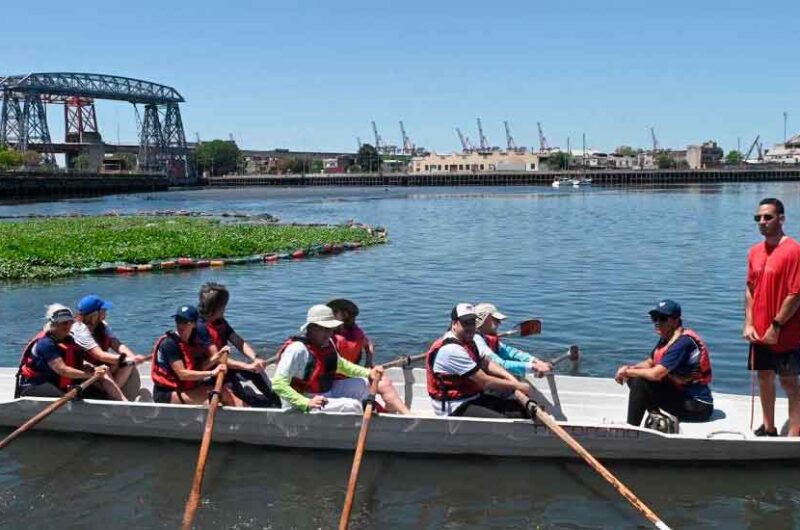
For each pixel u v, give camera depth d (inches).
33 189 3641.7
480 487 295.3
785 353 298.7
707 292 733.9
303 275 876.6
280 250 1090.1
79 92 4751.5
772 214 289.4
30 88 4512.8
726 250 1114.1
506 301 697.0
